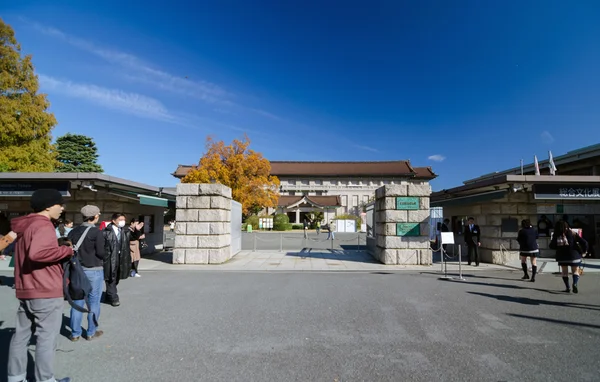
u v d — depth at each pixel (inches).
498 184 493.7
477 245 492.4
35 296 129.2
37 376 130.8
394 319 230.2
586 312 247.6
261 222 1845.5
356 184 2787.9
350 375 149.8
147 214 649.6
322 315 239.5
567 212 554.3
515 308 258.4
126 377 147.4
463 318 232.7
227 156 1854.1
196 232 501.7
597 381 144.2
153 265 488.7
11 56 906.1
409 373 151.6
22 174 450.3
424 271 442.3
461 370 154.6
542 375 149.6
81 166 1851.6
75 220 525.0
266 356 170.1
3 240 135.0
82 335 199.8
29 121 899.4
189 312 246.5
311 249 765.3
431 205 673.0
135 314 241.3
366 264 504.4
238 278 386.9
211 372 152.4
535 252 368.8
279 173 2773.1
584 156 1338.6
